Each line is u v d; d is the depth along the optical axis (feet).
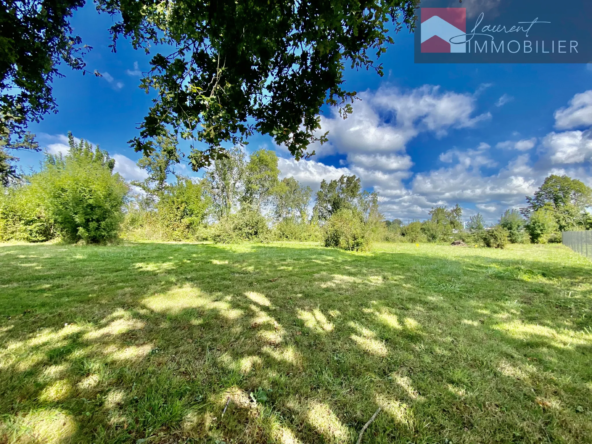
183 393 5.54
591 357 7.32
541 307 11.92
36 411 4.78
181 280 15.97
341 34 6.95
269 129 9.99
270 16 6.92
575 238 44.70
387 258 30.22
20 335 7.99
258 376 6.24
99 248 32.81
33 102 11.27
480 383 6.08
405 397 5.60
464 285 16.15
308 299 12.66
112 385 5.67
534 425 4.84
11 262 21.06
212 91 8.48
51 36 9.86
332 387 5.89
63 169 37.37
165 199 56.70
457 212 125.39
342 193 104.88
